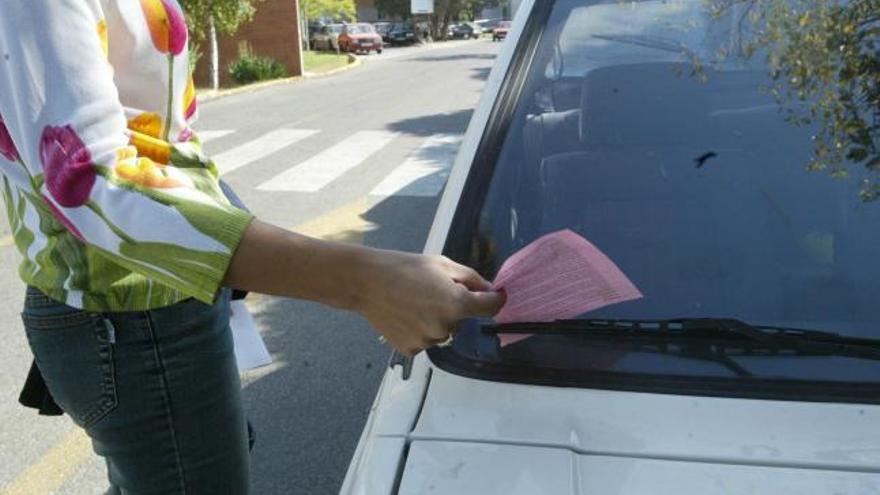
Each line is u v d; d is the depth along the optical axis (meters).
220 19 19.95
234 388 1.62
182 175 1.25
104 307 1.41
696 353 1.54
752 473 1.32
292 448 3.52
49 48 1.17
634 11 2.27
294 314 4.98
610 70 2.17
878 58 1.95
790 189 1.84
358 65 28.30
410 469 1.39
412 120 12.85
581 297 1.34
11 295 5.39
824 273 1.69
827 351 1.52
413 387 1.59
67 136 1.16
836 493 1.28
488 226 1.85
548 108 2.10
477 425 1.46
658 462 1.35
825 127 1.92
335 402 3.91
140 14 1.34
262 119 13.79
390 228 6.77
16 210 1.45
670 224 1.83
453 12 57.38
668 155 1.97
